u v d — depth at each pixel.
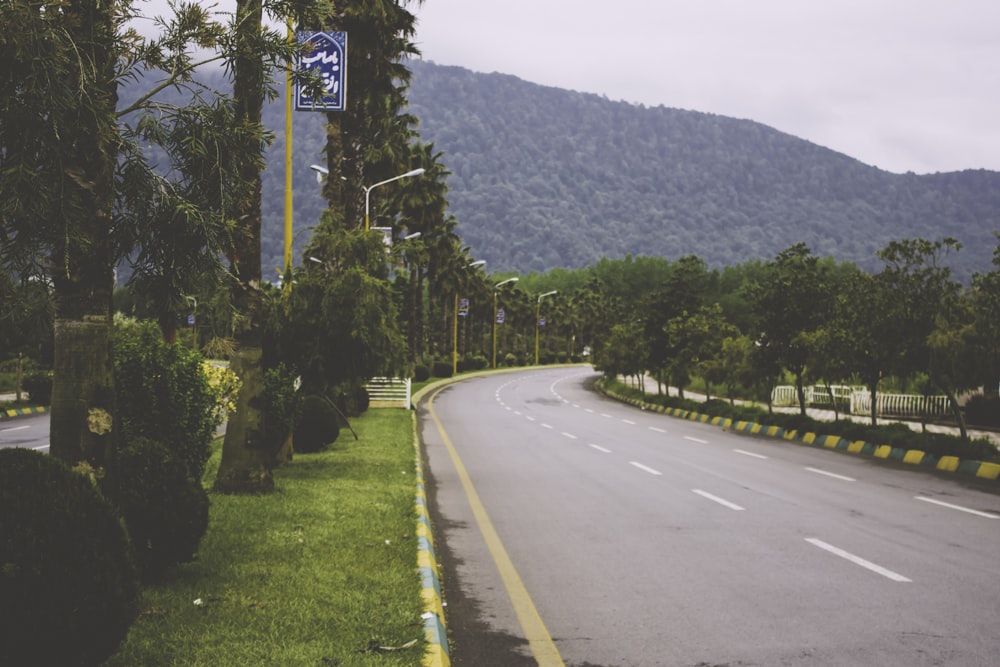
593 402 49.53
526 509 12.57
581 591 7.91
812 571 8.67
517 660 6.01
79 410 5.95
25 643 4.13
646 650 6.22
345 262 17.89
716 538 10.40
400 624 6.03
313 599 6.61
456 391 57.38
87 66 5.63
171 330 6.56
